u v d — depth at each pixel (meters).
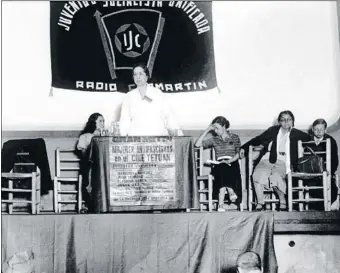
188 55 7.13
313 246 6.55
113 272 6.11
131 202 6.04
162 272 6.15
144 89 6.99
